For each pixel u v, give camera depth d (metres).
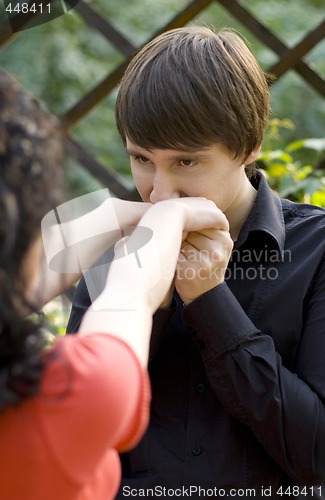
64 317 2.13
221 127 1.49
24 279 1.00
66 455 1.04
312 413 1.49
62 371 1.03
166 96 1.47
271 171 2.98
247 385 1.49
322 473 1.52
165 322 1.54
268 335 1.58
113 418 1.05
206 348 1.51
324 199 2.72
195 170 1.51
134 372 1.08
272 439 1.50
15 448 1.03
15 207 0.96
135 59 1.58
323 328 1.56
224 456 1.56
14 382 1.01
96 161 3.13
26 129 0.99
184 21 3.03
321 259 1.60
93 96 3.09
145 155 1.52
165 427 1.59
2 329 0.99
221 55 1.52
